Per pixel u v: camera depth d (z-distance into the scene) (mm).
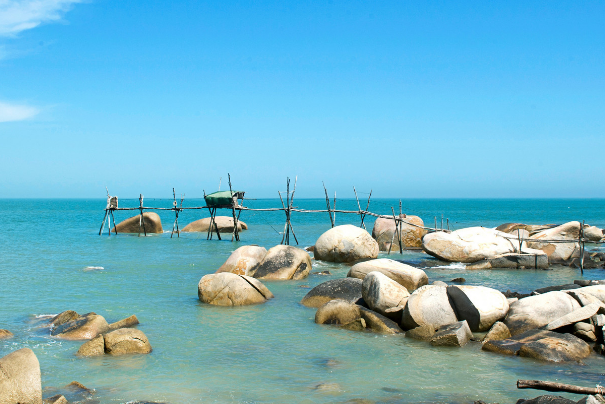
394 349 11320
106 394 8602
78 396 8461
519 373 9820
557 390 8172
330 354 10961
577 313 12242
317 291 15883
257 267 20625
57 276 20547
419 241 32500
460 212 105250
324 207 157250
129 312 14602
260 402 8375
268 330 12844
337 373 9797
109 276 20766
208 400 8430
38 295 16766
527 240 26719
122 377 9422
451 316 12695
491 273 22906
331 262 25312
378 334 12539
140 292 17547
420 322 12547
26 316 13922
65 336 11797
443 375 9703
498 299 13016
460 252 25562
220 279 15969
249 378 9484
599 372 9875
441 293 13102
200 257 27578
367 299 14117
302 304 15797
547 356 10516
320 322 13555
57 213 92625
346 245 24938
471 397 8664
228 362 10375
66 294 16984
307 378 9516
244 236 43156
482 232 26328
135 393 8664
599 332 11625
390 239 32094
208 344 11609
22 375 7434
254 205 180625
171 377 9477
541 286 19641
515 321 12562
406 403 8367
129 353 10812
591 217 81438
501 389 9016
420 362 10445
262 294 16438
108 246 33094
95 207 140125
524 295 16562
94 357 10555
